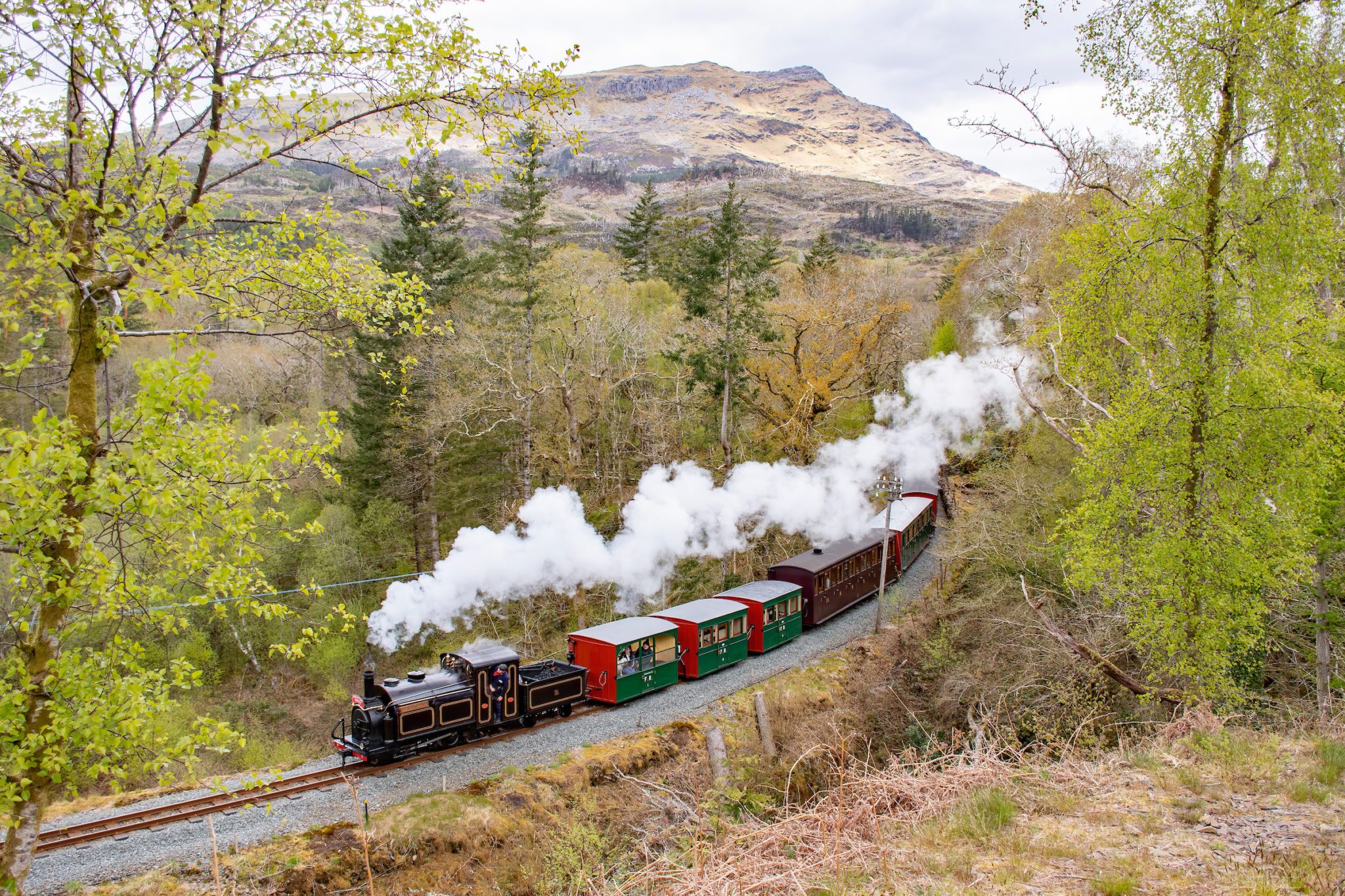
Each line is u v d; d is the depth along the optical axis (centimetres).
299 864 1296
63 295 704
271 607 873
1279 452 1286
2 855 729
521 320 3241
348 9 789
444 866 1401
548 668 2022
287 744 2475
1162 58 1385
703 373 3362
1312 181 1309
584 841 1464
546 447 3134
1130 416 1399
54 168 720
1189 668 1358
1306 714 1310
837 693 2205
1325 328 1383
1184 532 1361
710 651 2297
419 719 1684
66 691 732
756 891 743
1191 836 757
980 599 2264
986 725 1480
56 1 666
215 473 754
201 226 757
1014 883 696
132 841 1320
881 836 844
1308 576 1425
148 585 802
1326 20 1323
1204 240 1377
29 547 680
